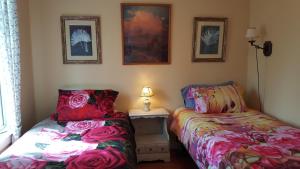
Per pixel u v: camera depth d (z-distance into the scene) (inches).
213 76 125.6
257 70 118.2
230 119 97.4
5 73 85.8
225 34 122.6
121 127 89.7
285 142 71.1
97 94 106.4
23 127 102.7
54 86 116.1
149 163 111.8
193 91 112.9
